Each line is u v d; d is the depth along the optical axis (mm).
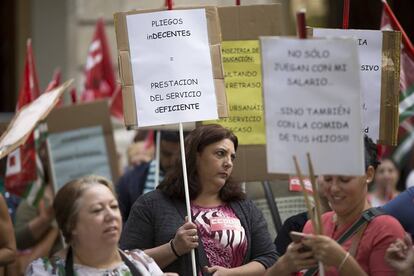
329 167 6633
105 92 14531
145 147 12648
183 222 8094
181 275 7934
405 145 14516
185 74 8273
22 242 10734
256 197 9664
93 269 6621
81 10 18594
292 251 6539
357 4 18562
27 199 10641
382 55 8578
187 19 8336
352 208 6910
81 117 11289
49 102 8539
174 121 8234
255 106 9227
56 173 11188
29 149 10500
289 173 6684
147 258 6910
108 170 11289
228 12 9250
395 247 6641
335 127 6621
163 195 8234
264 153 9203
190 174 8211
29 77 10836
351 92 6602
